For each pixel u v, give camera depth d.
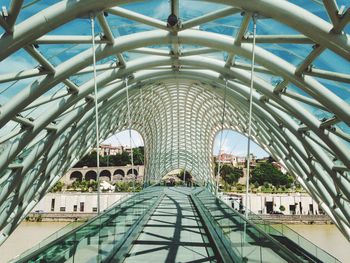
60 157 28.30
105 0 13.60
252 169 136.25
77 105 23.64
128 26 18.45
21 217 27.92
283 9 13.43
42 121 19.70
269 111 25.08
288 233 20.59
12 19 12.10
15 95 16.09
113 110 36.69
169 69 27.34
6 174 21.02
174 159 89.88
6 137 17.69
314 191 32.88
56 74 16.88
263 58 17.75
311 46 16.19
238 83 25.53
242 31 16.62
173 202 44.16
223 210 17.64
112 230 14.09
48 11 13.09
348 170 21.00
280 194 98.62
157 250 17.12
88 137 35.59
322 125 19.80
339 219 30.64
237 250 13.62
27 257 6.55
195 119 62.47
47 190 31.98
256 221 19.66
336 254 45.88
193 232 22.17
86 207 93.62
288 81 19.17
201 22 16.77
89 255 10.70
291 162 32.91
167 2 17.45
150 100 48.56
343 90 17.25
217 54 22.53
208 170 69.69
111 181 124.25
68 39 15.79
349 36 12.95
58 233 15.66
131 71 23.09
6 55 12.80
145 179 75.81
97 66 20.48
